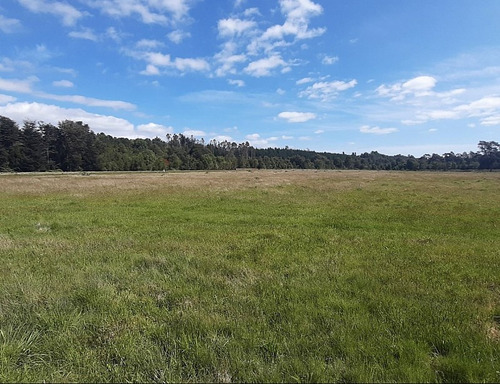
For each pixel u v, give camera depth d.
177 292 4.81
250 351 3.29
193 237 9.18
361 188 28.31
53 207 15.84
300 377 2.90
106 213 14.11
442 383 2.86
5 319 3.87
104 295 4.59
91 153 99.00
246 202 18.47
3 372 2.88
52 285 4.95
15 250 7.24
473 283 5.41
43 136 96.75
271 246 8.01
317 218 13.20
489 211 15.20
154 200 19.02
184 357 3.17
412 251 7.57
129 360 3.12
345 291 4.91
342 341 3.41
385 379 2.87
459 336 3.54
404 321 3.88
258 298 4.62
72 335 3.54
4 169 80.50
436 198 21.00
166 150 135.00
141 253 7.13
